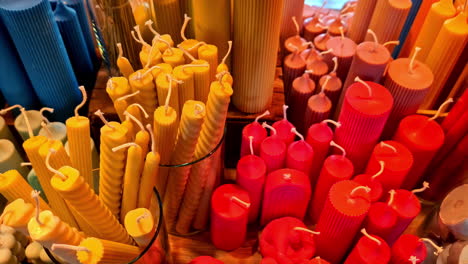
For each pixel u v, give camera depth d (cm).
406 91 69
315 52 87
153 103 63
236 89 78
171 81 56
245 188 71
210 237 79
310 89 80
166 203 71
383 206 65
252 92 76
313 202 77
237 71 75
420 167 73
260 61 71
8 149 72
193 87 63
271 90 78
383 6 76
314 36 94
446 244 68
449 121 73
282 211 75
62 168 47
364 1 83
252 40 68
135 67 80
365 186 64
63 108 80
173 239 79
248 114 80
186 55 68
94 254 48
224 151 78
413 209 64
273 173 70
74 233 49
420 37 78
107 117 79
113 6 69
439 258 65
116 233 55
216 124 61
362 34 87
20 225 47
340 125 69
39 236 44
